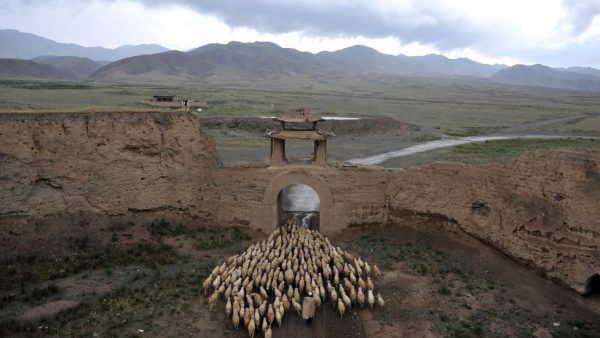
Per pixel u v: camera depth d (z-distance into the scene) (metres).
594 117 110.81
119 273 28.08
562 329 23.27
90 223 32.00
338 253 31.42
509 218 29.78
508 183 30.59
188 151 35.50
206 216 35.78
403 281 28.36
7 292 25.39
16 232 29.38
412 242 33.75
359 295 25.56
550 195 27.95
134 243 31.62
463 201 32.81
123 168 33.44
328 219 35.09
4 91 103.81
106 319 23.17
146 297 25.47
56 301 24.64
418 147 69.12
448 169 33.78
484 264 30.02
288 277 27.42
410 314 24.91
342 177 35.31
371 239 34.53
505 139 74.06
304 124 50.72
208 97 129.12
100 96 107.69
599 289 25.61
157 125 34.59
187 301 25.44
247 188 35.34
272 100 131.12
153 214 34.53
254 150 63.22
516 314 24.69
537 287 26.95
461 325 23.72
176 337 22.19
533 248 27.92
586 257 25.20
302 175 34.81
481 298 26.31
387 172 36.12
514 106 143.62
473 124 95.56
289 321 24.36
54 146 31.41
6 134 30.00
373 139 77.75
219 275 27.52
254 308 24.69
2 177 29.55
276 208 35.34
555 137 75.06
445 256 31.50
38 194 30.77
